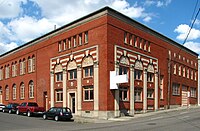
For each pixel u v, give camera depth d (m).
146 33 42.75
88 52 36.75
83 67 37.56
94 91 35.22
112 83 33.94
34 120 31.91
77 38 38.88
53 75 43.12
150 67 43.34
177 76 53.47
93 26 36.50
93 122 29.91
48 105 43.88
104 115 33.53
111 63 34.72
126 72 37.62
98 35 35.59
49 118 33.94
